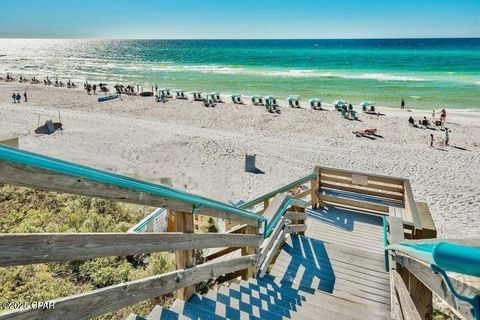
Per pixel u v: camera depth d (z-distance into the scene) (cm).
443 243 110
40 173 159
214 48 15225
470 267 103
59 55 12900
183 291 341
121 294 219
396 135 2378
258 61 8506
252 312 378
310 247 655
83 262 482
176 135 2281
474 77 5034
